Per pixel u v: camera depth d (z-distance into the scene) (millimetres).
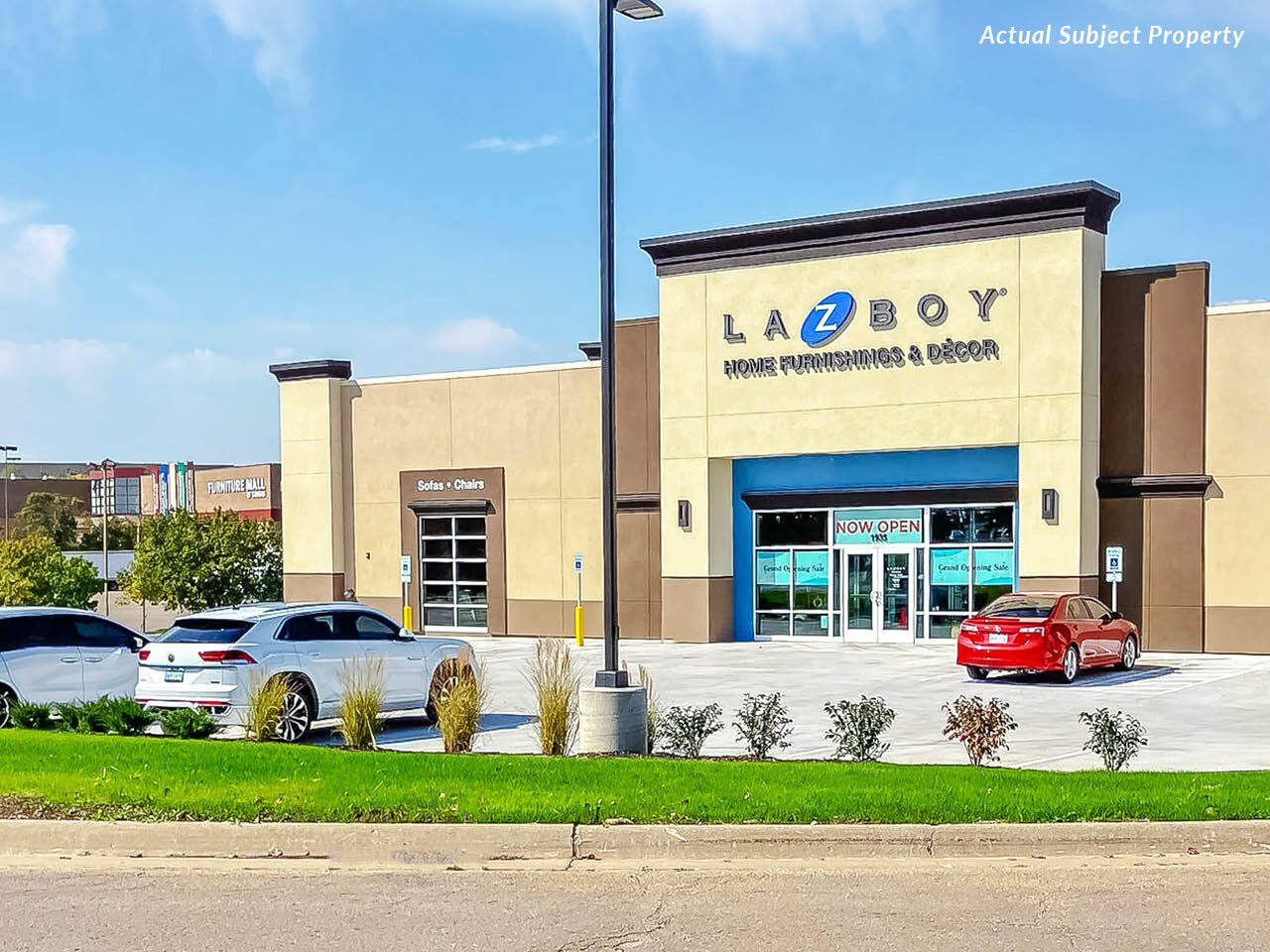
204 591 42594
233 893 9219
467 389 39750
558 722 14469
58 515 114562
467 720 14711
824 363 33000
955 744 16734
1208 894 8977
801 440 33312
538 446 38500
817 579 34625
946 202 31094
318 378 42062
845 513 34250
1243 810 10586
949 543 32844
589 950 7879
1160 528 29891
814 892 9125
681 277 35094
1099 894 8992
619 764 12789
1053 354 30047
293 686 17641
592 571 37531
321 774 12266
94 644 20156
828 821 10461
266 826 10492
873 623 33812
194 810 10992
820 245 33062
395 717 20219
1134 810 10633
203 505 94625
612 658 14758
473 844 10250
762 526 35438
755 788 11422
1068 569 29812
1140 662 27984
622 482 36812
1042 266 30188
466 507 39531
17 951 7965
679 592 35062
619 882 9453
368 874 9789
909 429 31859
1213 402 29438
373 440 41531
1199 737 17297
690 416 34938
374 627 19266
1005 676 25344
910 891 9133
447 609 40281
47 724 16656
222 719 17109
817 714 19969
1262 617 28875
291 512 42656
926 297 31625
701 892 9133
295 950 7922
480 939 8102
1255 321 29031
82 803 11320
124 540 96688
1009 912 8562
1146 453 30062
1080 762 15227
